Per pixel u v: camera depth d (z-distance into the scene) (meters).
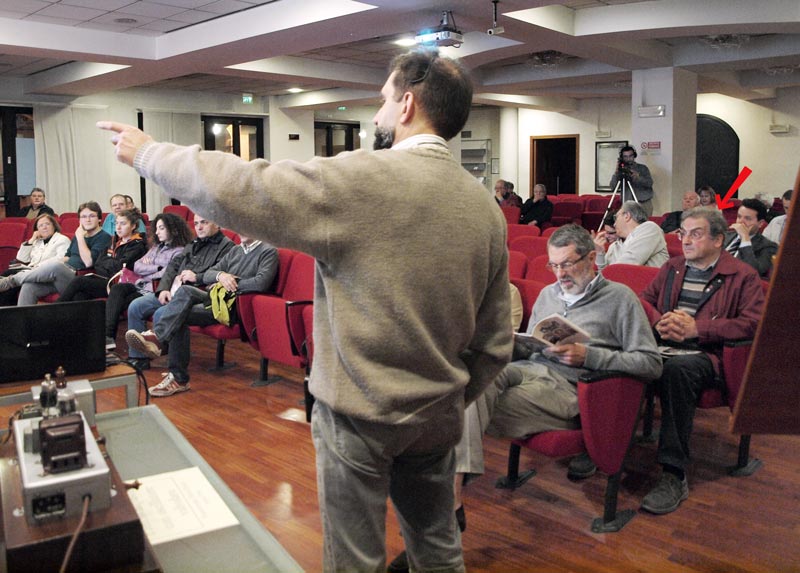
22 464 0.90
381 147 1.31
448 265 1.15
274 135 13.50
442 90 1.24
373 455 1.17
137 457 1.29
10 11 6.76
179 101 12.39
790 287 0.49
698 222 2.92
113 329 4.87
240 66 8.86
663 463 2.63
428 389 1.16
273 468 2.95
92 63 9.10
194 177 1.10
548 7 6.78
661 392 2.68
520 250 4.79
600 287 2.59
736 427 0.53
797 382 0.52
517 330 2.97
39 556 0.81
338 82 10.04
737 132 13.63
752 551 2.28
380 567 1.22
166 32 7.73
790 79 11.26
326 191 1.09
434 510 1.30
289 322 3.53
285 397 3.95
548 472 2.90
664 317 2.84
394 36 8.09
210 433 3.37
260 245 4.23
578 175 15.34
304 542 2.34
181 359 4.02
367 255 1.11
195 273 4.48
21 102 10.84
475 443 2.33
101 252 5.45
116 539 0.85
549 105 14.43
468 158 16.69
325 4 6.19
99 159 11.56
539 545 2.32
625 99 14.64
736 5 6.52
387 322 1.11
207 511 1.09
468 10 6.03
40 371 2.09
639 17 6.86
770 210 8.93
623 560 2.22
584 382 2.28
